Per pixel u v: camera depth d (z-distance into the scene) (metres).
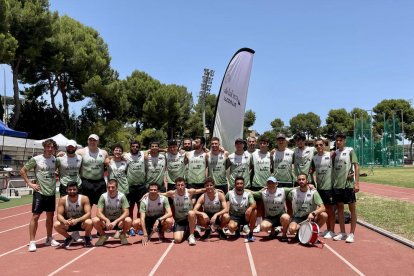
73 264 5.20
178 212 6.79
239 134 12.52
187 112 50.47
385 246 6.07
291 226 6.37
